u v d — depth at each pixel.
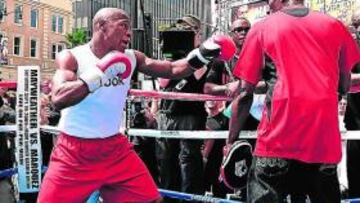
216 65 3.89
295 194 2.69
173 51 4.57
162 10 45.16
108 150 2.84
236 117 2.65
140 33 7.44
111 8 2.80
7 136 4.31
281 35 2.47
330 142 2.44
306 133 2.41
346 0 9.20
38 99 3.74
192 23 4.59
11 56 40.81
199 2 44.53
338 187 2.54
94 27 2.78
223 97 3.72
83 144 2.79
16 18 41.53
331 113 2.43
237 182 2.97
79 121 2.78
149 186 2.95
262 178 2.50
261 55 2.56
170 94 3.71
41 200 2.83
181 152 4.04
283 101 2.42
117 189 2.95
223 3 14.84
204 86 3.91
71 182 2.80
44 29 44.62
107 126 2.81
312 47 2.46
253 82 2.57
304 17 2.50
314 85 2.42
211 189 4.32
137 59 2.96
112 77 2.52
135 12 7.60
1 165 4.03
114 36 2.74
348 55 2.59
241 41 3.95
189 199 3.70
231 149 2.80
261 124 2.55
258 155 2.53
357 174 3.67
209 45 2.89
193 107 4.03
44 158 4.65
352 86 3.11
